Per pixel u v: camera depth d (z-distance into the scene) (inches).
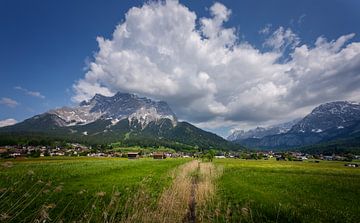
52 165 2517.2
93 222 528.4
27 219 475.8
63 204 744.3
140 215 492.4
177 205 593.9
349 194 1296.8
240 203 914.7
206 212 672.4
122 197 808.3
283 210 842.2
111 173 1934.1
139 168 2522.1
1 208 413.7
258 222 687.1
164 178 1437.0
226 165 3823.8
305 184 1665.8
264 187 1466.5
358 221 763.4
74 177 1606.8
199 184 1162.0
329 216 804.6
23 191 601.9
